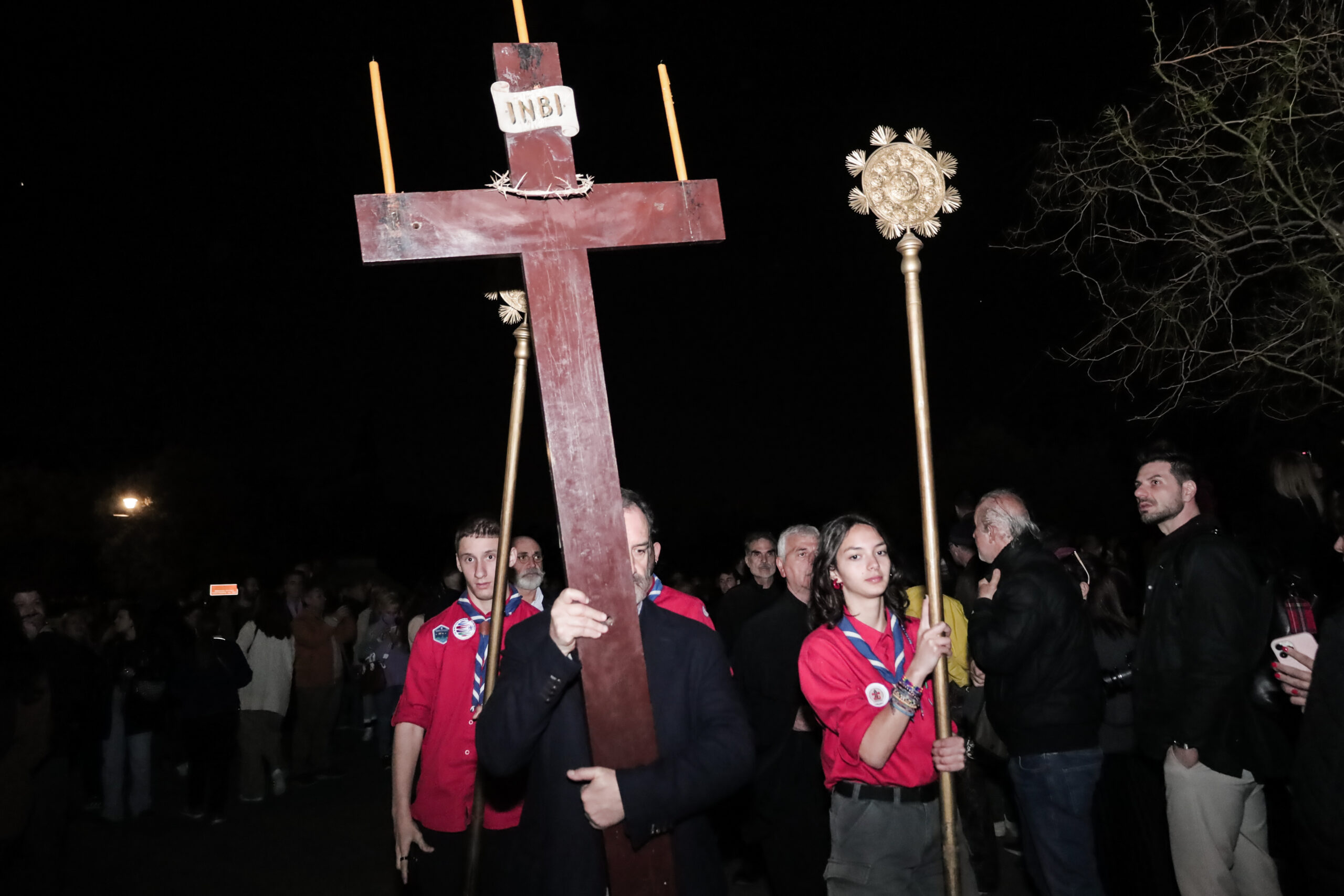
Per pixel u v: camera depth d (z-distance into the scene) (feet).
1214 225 17.04
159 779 39.52
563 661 8.66
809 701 12.65
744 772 8.98
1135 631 17.43
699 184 9.36
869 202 10.91
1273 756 13.05
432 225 8.78
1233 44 17.11
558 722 9.37
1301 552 14.84
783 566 17.87
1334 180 16.38
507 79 9.09
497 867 9.95
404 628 34.91
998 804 22.06
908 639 12.72
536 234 8.94
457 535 14.24
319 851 26.96
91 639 38.47
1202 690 13.09
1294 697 12.08
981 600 15.65
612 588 8.64
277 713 34.01
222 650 31.55
